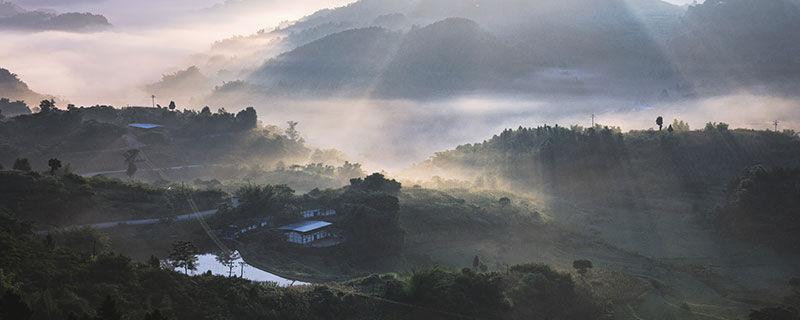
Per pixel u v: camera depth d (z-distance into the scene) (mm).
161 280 108562
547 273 135750
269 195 197125
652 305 135125
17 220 138500
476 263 170125
